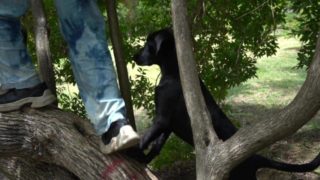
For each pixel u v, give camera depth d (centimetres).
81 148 316
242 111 864
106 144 300
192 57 296
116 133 288
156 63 390
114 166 308
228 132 379
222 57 570
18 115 327
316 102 266
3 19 304
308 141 695
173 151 614
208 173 293
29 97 320
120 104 297
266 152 659
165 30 386
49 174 354
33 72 324
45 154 332
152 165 612
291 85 1054
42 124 325
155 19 579
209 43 559
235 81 576
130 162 313
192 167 623
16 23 311
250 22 556
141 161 334
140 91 597
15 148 327
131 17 346
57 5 302
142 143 373
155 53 384
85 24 302
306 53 570
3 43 306
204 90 391
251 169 372
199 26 499
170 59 380
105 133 298
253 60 593
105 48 305
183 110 371
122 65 368
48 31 394
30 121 327
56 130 323
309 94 266
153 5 578
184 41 293
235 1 550
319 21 553
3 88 315
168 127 379
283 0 555
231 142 289
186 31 293
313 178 561
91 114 300
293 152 659
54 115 329
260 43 566
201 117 298
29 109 330
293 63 1268
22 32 336
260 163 374
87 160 313
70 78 588
